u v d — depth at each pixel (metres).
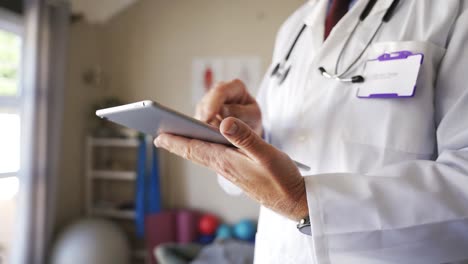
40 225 2.36
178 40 3.20
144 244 3.23
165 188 3.20
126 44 3.31
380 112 0.65
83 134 3.16
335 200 0.47
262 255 0.80
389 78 0.64
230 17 3.09
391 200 0.46
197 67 3.16
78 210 3.11
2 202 2.42
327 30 0.85
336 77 0.73
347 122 0.68
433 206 0.45
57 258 2.43
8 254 2.40
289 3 2.98
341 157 0.67
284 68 0.93
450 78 0.58
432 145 0.61
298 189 0.49
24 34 2.31
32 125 2.29
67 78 2.96
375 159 0.64
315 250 0.47
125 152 3.30
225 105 0.82
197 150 0.52
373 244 0.46
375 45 0.70
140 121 0.50
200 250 2.56
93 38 3.25
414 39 0.66
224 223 3.09
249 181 0.49
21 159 2.28
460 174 0.46
